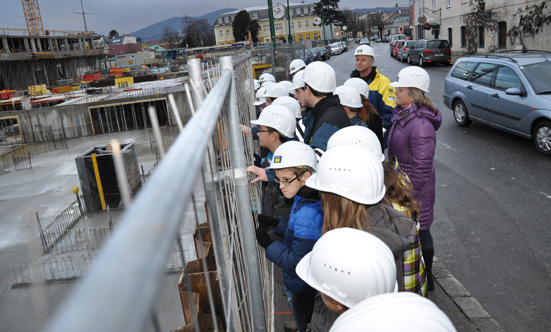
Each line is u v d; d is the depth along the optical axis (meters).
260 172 2.82
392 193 2.18
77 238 12.16
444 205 5.75
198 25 118.50
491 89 8.82
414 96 3.30
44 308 0.31
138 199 0.33
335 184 1.86
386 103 5.07
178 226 0.36
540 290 3.77
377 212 1.91
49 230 13.05
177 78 44.50
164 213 0.33
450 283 3.84
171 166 0.41
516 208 5.45
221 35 108.19
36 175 20.45
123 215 0.31
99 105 29.38
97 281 0.23
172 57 68.06
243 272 1.91
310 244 2.07
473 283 3.97
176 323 5.77
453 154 8.05
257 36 100.50
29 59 63.94
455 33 32.94
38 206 15.92
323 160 1.94
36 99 37.44
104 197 14.59
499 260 4.31
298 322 2.41
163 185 0.36
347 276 1.37
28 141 29.41
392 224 1.90
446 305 3.56
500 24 26.19
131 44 89.88
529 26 22.92
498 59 8.96
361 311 1.03
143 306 0.25
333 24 100.38
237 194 1.87
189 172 0.43
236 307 1.45
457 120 10.16
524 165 7.07
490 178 6.62
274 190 2.84
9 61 60.34
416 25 46.59
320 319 1.78
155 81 43.84
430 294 3.71
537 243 4.57
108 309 0.22
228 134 1.80
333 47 53.16
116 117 29.36
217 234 1.15
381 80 5.12
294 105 3.94
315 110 3.11
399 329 0.96
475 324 3.30
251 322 1.90
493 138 8.84
